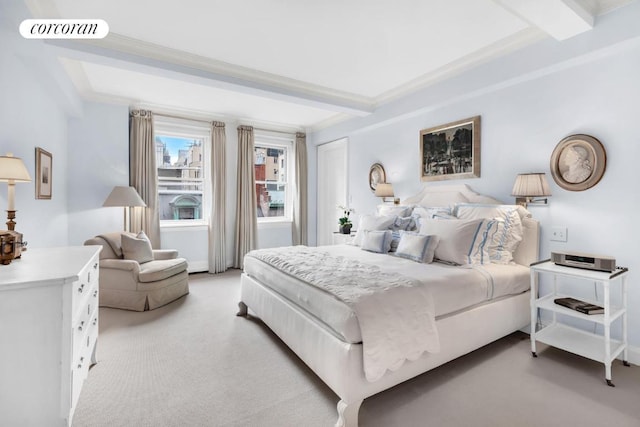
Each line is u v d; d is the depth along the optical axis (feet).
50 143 10.37
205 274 16.02
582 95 7.94
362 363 5.17
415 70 10.89
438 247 8.82
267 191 19.04
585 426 5.17
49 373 4.24
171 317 10.03
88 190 13.07
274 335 8.75
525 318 8.45
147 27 8.15
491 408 5.65
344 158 17.31
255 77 11.12
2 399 4.08
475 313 7.14
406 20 7.83
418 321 5.76
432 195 11.90
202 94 13.24
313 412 5.56
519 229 8.97
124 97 13.52
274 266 8.37
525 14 6.67
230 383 6.42
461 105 10.94
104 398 5.88
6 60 6.97
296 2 7.10
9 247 5.02
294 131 19.19
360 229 12.20
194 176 16.55
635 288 7.18
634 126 7.12
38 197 9.09
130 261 10.68
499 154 9.84
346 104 13.39
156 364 7.14
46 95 9.95
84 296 5.26
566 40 7.75
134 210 14.17
